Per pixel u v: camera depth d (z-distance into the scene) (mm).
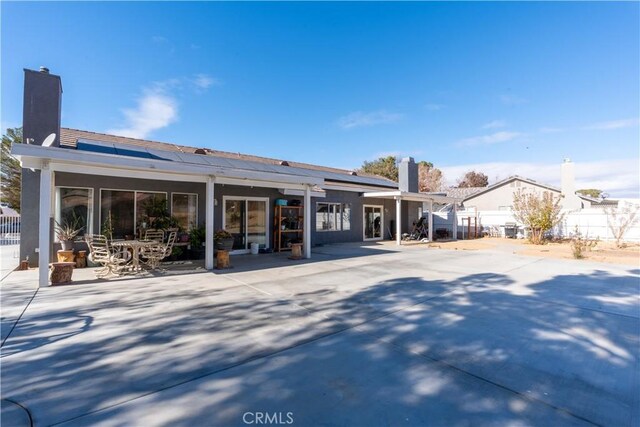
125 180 9734
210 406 2357
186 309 4918
